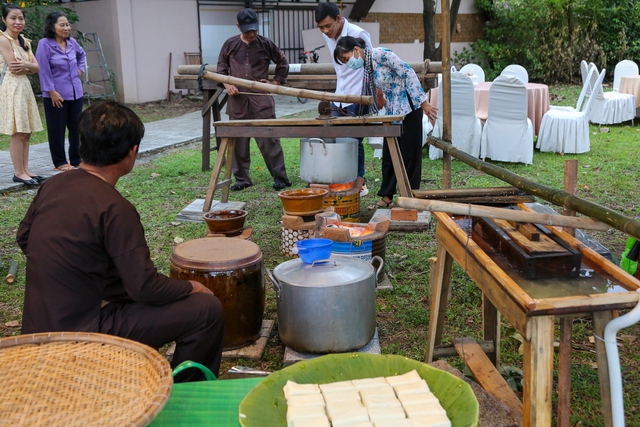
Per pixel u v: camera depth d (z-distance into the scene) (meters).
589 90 10.21
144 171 7.50
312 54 15.46
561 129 8.12
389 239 4.81
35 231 2.11
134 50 14.52
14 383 1.53
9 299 3.86
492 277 1.94
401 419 1.48
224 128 4.94
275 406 1.61
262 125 4.84
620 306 1.65
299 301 2.83
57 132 7.14
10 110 6.39
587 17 17.62
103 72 14.66
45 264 2.06
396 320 3.44
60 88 6.99
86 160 2.17
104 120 2.12
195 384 1.85
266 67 6.23
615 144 8.83
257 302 3.02
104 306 2.24
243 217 3.75
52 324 2.07
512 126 7.46
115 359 1.64
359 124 4.72
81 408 1.44
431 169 7.39
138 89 14.77
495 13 18.14
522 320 1.71
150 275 2.13
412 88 5.07
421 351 3.08
